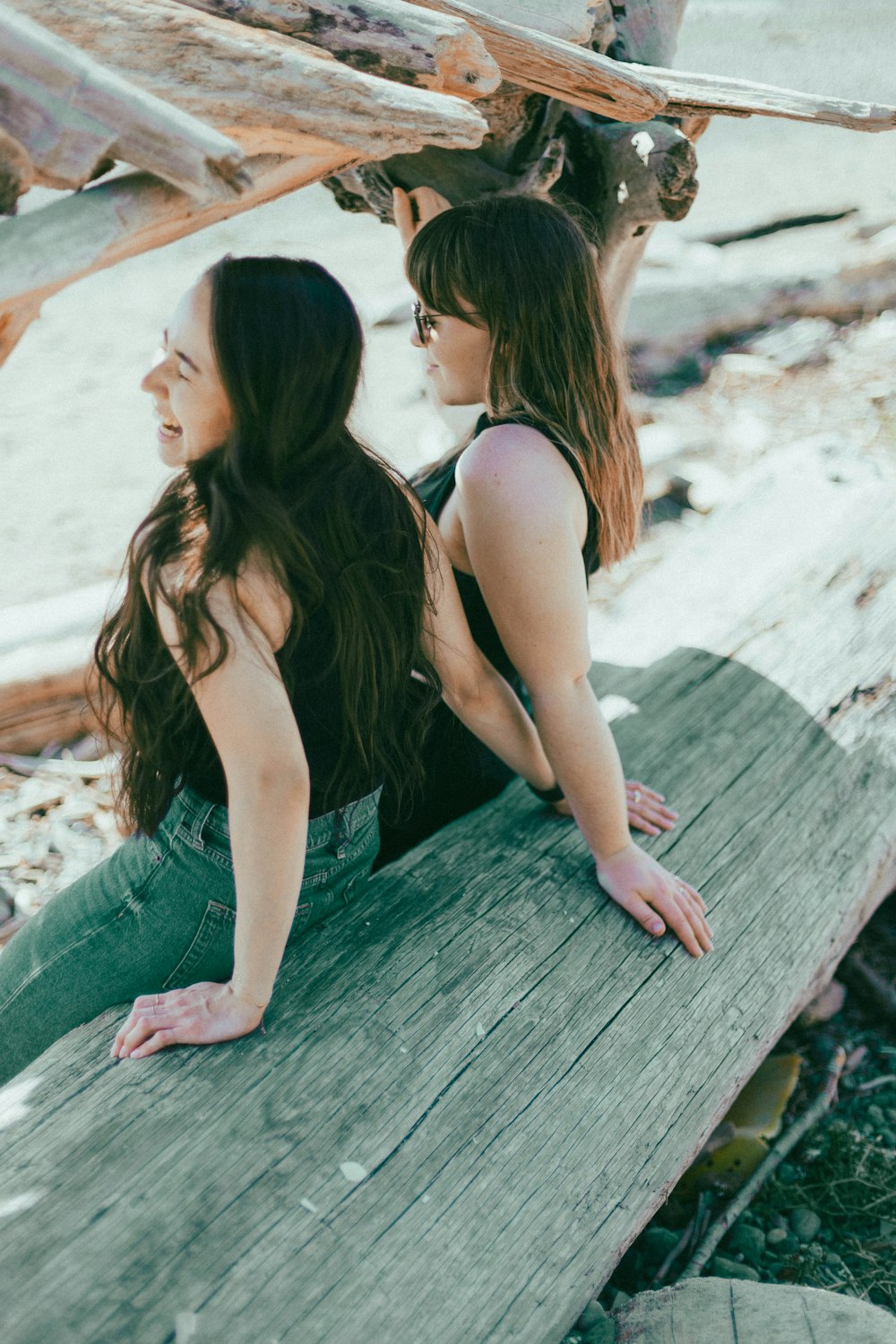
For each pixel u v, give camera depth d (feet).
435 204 8.62
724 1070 5.99
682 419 18.63
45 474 18.03
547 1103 5.41
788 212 25.26
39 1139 4.88
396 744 5.76
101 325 23.88
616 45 8.46
